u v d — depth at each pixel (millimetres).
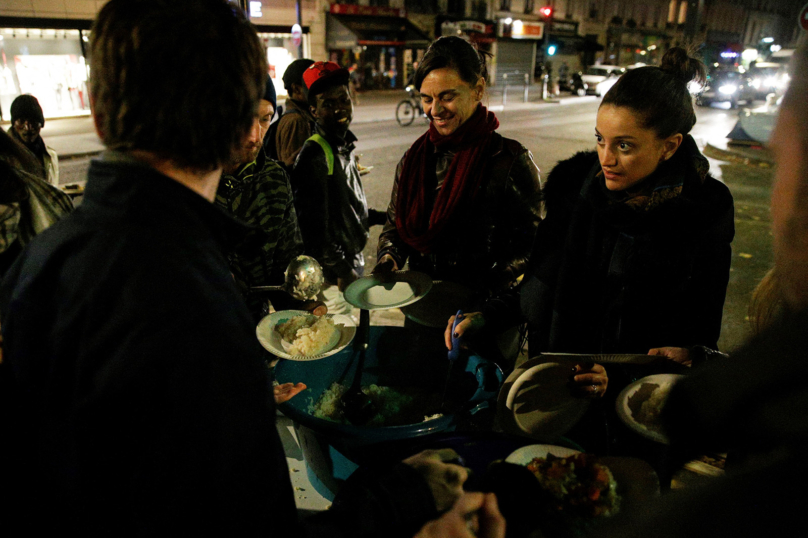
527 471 867
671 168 1186
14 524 705
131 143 602
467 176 1758
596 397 1238
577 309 1361
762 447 342
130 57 563
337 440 1257
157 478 573
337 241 2326
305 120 3082
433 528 700
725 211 1204
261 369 646
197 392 564
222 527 604
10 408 688
